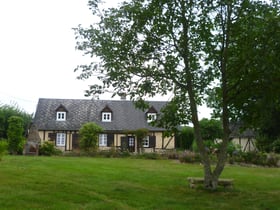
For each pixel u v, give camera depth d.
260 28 13.26
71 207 10.91
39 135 45.88
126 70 14.39
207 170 15.41
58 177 16.75
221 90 15.77
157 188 15.46
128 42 14.24
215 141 40.47
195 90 15.59
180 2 13.91
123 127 46.94
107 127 46.78
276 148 35.72
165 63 14.77
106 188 14.54
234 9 13.98
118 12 14.15
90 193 13.22
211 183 15.30
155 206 11.78
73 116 47.72
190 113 16.30
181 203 12.50
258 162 30.09
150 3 13.95
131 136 46.66
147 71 14.76
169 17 14.05
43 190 13.15
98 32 14.29
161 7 13.99
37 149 35.19
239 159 30.75
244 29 14.03
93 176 18.00
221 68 14.79
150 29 14.38
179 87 15.56
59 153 36.31
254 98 14.84
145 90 14.80
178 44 14.60
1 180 14.81
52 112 47.91
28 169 19.23
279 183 18.33
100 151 36.47
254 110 14.91
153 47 14.48
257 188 16.59
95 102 49.88
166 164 27.56
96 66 14.49
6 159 25.42
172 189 15.37
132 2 14.23
